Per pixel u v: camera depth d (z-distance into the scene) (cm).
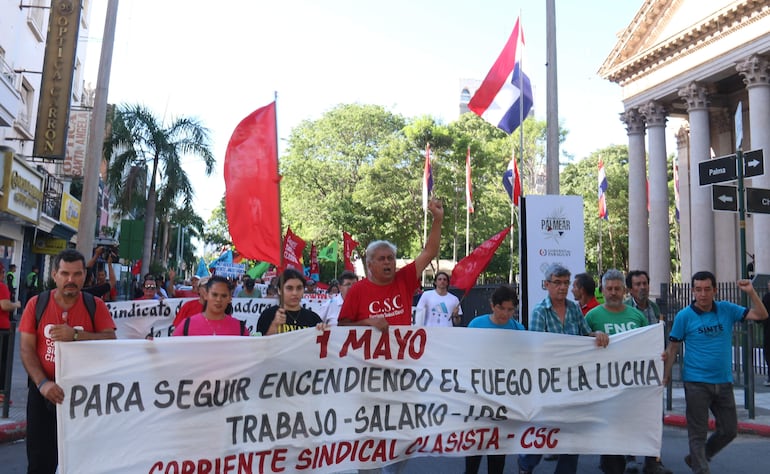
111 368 427
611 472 580
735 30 2628
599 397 555
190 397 444
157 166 3089
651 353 573
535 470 655
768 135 2492
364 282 509
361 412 491
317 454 475
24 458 671
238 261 2927
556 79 1266
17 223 2194
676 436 834
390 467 522
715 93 3084
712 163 977
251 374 461
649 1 3100
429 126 4650
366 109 4922
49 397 408
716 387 584
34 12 2231
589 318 620
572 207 1039
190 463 440
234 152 485
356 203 4703
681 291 1653
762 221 2431
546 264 1026
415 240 4838
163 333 1071
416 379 509
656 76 3084
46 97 1944
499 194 5328
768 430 830
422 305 1027
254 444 458
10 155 1808
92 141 1196
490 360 532
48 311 445
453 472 647
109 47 1221
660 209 3055
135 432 429
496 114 1338
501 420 530
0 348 827
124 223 1612
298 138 5031
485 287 1884
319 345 482
